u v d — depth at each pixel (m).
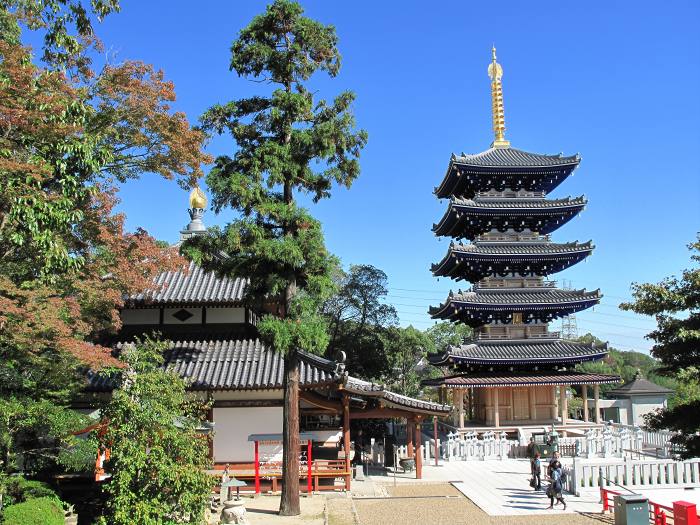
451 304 43.88
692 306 20.12
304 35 21.88
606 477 26.44
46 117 17.66
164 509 16.25
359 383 27.97
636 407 58.50
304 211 21.67
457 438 37.66
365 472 31.48
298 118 22.45
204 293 30.06
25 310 16.95
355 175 23.05
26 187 16.48
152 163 22.69
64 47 17.16
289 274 21.73
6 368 18.59
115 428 17.02
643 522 19.45
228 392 27.66
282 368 27.55
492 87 52.12
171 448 17.28
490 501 24.94
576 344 45.12
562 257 45.47
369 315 60.97
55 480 22.69
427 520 21.88
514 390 45.00
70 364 19.75
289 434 22.11
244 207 21.44
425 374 77.31
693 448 20.14
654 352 20.86
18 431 19.80
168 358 28.34
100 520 16.58
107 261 21.64
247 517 21.06
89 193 19.31
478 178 47.41
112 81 21.36
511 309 44.47
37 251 18.77
